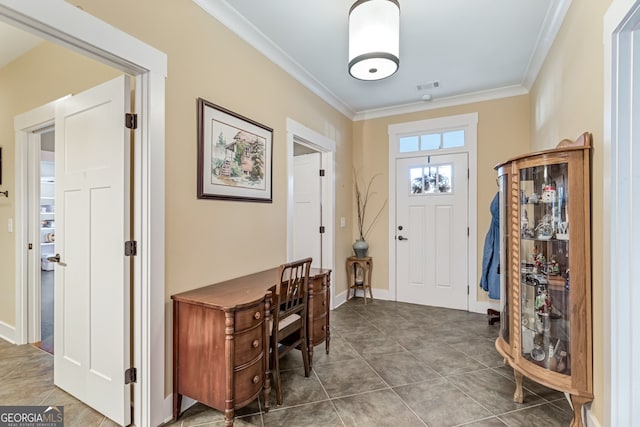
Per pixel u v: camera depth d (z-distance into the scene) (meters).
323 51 2.85
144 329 1.74
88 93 1.89
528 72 3.27
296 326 2.26
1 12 1.21
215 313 1.70
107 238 1.80
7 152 2.88
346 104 4.20
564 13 2.19
